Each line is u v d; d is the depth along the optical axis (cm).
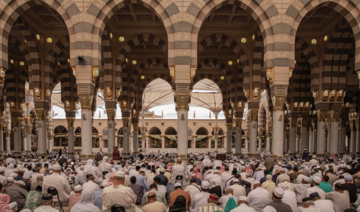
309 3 1443
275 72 1440
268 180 825
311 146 3553
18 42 2100
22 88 2656
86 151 1477
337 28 1828
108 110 2128
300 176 939
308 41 2042
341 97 1969
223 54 2744
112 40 2123
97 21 1455
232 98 2723
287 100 2656
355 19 1423
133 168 1217
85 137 1475
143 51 2739
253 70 2061
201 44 2147
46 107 2100
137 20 2062
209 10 1462
